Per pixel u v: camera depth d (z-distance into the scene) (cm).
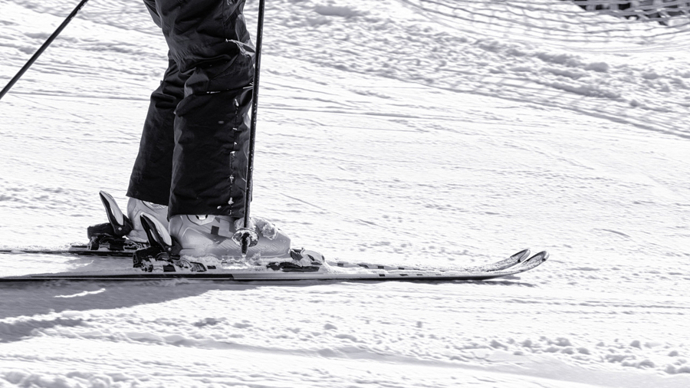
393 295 662
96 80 1798
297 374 470
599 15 3238
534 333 583
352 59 2352
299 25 2633
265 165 1253
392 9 2909
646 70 2495
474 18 3019
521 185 1262
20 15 2425
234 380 454
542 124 1831
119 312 559
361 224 984
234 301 608
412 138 1534
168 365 468
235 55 666
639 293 746
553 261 856
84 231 830
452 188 1212
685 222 1123
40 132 1313
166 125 732
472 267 807
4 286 605
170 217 680
